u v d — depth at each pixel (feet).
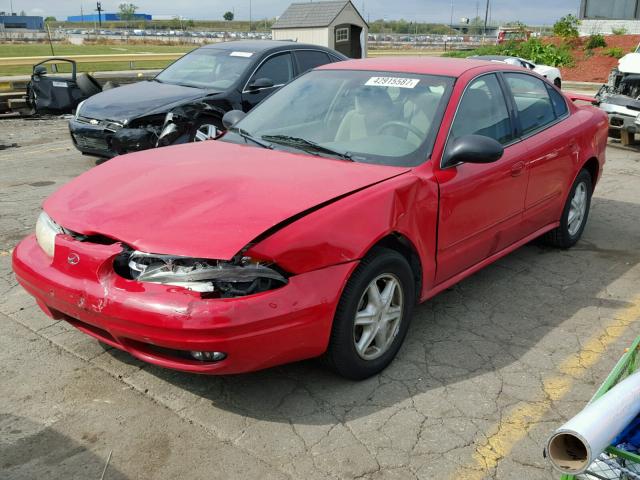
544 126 15.39
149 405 9.99
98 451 8.92
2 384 10.51
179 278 8.77
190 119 24.62
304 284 9.22
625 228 19.63
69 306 9.67
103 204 10.18
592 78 71.51
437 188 11.35
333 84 14.05
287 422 9.60
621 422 5.46
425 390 10.53
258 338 8.84
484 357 11.65
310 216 9.45
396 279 10.78
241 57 27.61
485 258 13.65
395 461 8.79
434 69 13.56
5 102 45.27
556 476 8.54
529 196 14.48
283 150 12.50
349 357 10.16
